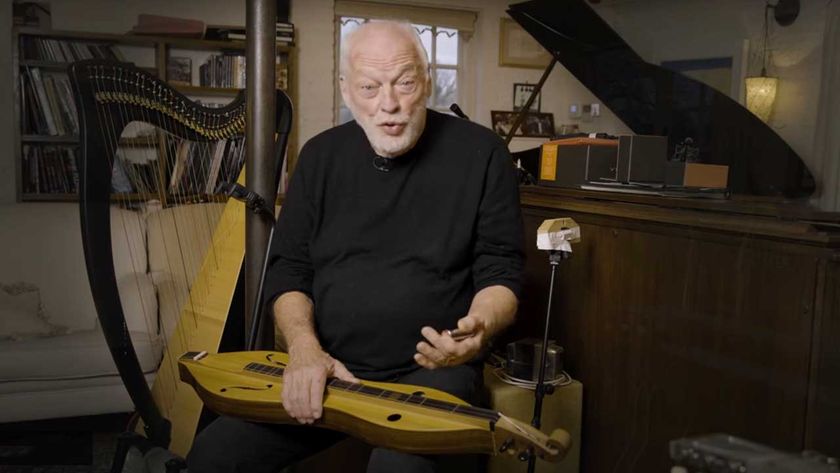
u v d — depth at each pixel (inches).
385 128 54.6
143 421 72.9
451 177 57.9
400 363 57.1
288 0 157.4
